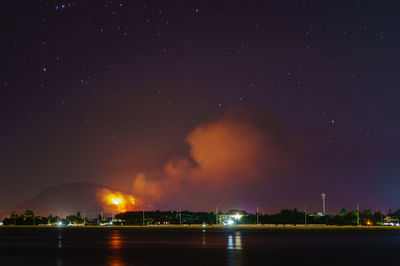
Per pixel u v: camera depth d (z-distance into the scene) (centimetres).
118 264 5294
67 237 11212
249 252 6688
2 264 5434
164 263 5356
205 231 14912
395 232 14100
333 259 5809
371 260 5712
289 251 6850
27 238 10869
